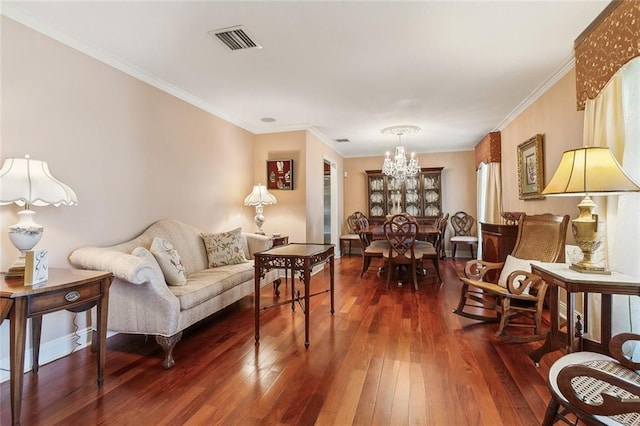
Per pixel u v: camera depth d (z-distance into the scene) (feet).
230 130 14.64
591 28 7.41
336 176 22.72
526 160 12.78
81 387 6.18
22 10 6.73
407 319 9.89
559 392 3.81
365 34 7.76
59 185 6.40
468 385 6.15
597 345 5.71
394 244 13.82
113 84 8.97
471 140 19.76
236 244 11.73
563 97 9.91
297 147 16.25
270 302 11.76
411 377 6.47
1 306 5.08
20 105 6.89
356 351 7.67
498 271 12.12
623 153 6.68
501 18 7.14
